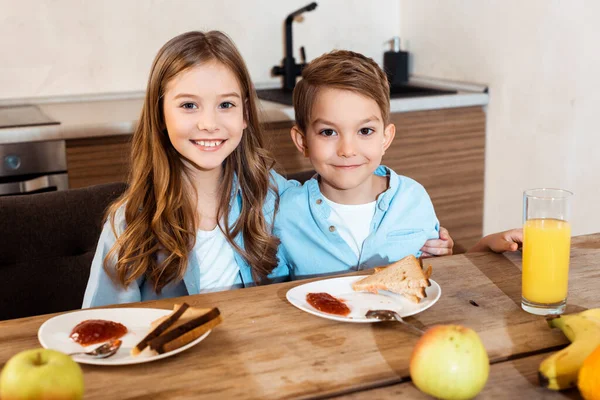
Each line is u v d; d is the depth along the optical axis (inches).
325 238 58.7
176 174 54.5
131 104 103.4
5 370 28.9
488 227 108.6
